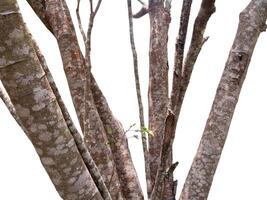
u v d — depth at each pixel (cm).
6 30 166
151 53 365
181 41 236
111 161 293
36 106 179
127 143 332
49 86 184
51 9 292
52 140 185
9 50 169
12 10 165
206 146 267
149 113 358
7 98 247
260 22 261
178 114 244
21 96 176
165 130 225
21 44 170
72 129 200
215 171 271
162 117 349
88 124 283
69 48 294
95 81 316
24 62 173
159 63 361
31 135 185
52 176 195
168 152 228
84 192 200
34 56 176
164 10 368
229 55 267
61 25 292
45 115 182
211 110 270
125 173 321
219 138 265
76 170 195
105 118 320
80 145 203
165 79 362
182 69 243
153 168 333
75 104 300
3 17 164
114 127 323
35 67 176
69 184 196
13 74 172
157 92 357
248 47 261
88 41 257
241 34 262
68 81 299
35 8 295
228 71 265
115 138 323
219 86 268
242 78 264
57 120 185
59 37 293
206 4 227
